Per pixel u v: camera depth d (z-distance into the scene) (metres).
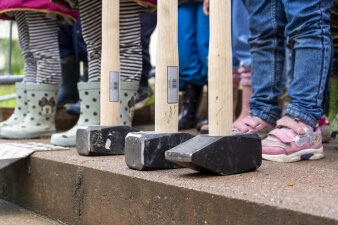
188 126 2.62
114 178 1.18
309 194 0.87
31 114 2.21
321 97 1.41
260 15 1.52
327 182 0.98
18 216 1.54
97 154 1.48
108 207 1.20
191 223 0.96
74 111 2.69
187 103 2.63
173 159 1.07
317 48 1.35
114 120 1.51
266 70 1.56
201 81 2.55
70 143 1.78
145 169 1.18
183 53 2.46
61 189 1.42
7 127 2.17
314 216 0.74
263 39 1.54
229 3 1.09
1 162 1.50
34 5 2.02
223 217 0.89
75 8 1.96
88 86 1.79
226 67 1.09
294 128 1.41
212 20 1.09
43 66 2.17
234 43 2.24
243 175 1.09
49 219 1.49
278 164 1.27
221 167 1.08
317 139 1.46
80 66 3.12
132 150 1.19
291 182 0.99
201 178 1.05
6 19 2.38
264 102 1.60
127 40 1.79
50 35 2.18
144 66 2.75
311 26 1.34
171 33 1.19
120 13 1.78
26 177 1.62
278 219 0.80
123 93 1.79
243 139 1.12
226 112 1.10
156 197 1.05
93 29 1.79
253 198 0.85
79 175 1.33
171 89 1.21
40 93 2.18
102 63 1.48
